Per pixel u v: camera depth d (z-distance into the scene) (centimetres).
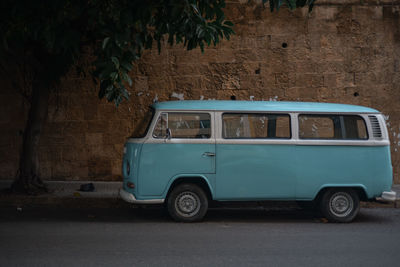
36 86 980
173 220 770
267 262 514
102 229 685
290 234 675
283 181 760
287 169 761
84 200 912
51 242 592
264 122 766
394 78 1207
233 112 761
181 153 741
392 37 1203
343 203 783
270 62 1195
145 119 777
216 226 727
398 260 532
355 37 1199
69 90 1178
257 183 755
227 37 682
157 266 492
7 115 1173
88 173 1188
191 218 750
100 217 791
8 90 1170
